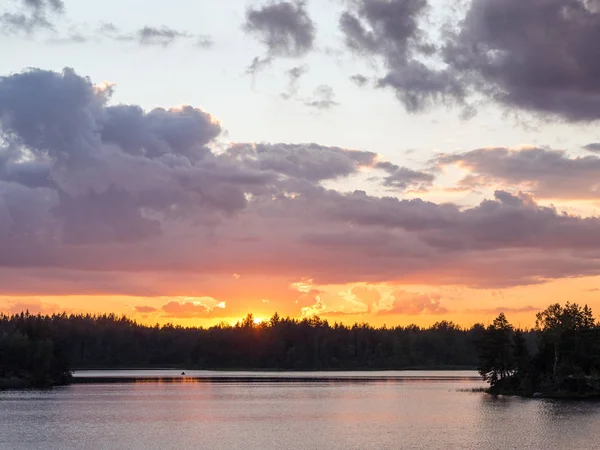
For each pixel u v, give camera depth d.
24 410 174.12
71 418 155.50
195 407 183.75
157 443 118.81
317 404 191.25
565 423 139.38
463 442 116.50
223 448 113.44
